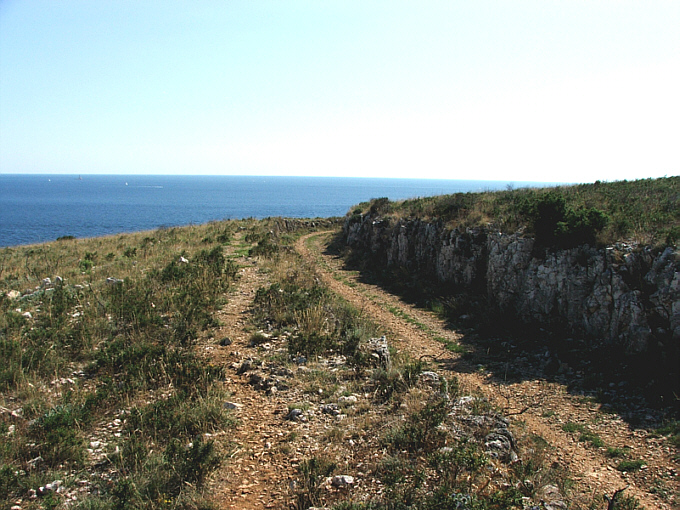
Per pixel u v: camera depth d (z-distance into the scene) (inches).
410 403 299.1
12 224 3476.9
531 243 585.6
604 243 498.0
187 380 337.1
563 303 519.5
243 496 216.7
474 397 350.6
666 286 407.8
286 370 368.8
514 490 201.2
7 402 297.7
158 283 607.5
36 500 205.8
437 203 974.4
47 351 363.9
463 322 608.1
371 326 553.9
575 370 426.9
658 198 633.6
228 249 1013.2
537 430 327.6
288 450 255.3
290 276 744.3
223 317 508.1
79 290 557.6
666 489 252.7
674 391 352.5
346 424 285.4
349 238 1283.2
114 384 330.6
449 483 208.8
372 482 219.6
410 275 866.1
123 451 241.8
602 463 284.8
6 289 590.9
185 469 226.5
